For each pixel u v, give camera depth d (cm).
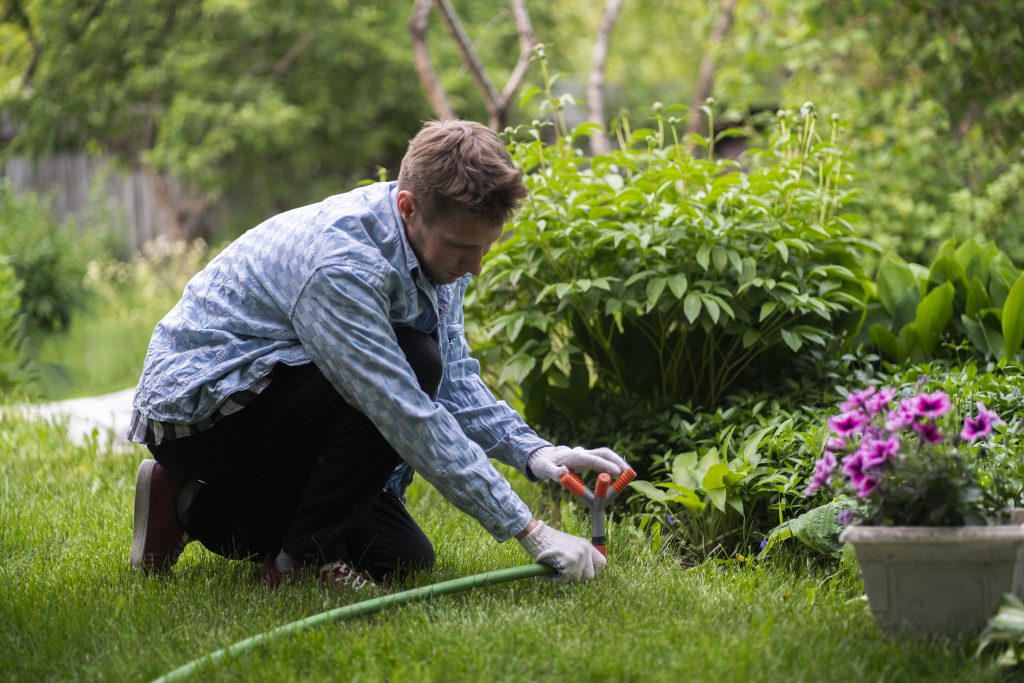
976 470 228
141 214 1372
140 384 227
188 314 223
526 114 1260
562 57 1397
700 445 317
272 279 214
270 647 188
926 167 648
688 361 346
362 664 183
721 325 330
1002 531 180
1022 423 259
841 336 351
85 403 534
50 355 740
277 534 241
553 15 1402
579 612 208
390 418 208
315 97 1305
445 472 212
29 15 1252
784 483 269
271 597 223
